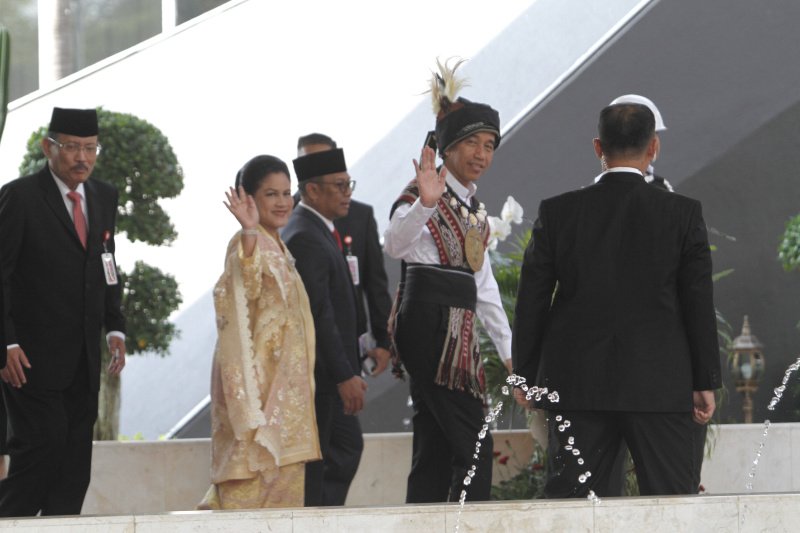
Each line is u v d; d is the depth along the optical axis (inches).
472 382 414.0
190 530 268.8
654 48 821.9
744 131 809.5
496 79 827.4
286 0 837.2
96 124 428.1
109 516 265.0
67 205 429.1
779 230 805.2
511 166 803.4
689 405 342.0
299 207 452.8
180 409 776.3
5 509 419.8
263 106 828.0
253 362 387.5
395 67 832.9
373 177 813.2
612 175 353.7
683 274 345.1
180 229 802.8
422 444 431.5
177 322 793.6
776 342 797.2
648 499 301.4
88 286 427.5
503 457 538.6
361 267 545.0
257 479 386.0
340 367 428.8
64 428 422.6
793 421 786.2
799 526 313.3
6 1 800.3
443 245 416.5
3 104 356.8
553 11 837.2
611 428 348.5
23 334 418.6
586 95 818.2
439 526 285.3
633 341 341.7
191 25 830.5
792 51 818.8
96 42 813.2
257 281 386.3
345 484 473.7
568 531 294.8
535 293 354.6
